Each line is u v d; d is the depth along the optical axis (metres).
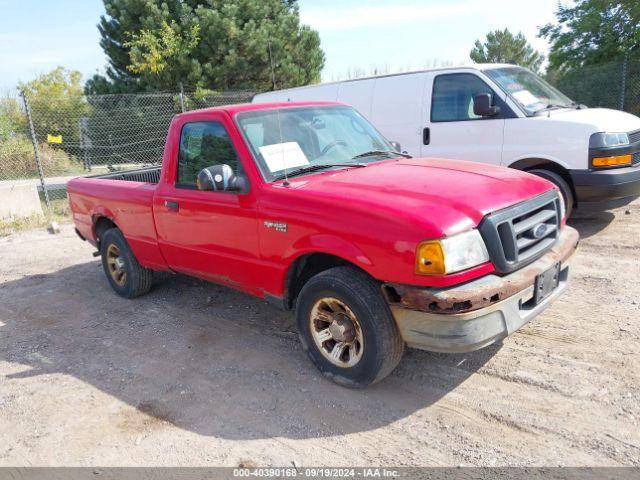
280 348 4.39
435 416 3.32
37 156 11.27
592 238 6.47
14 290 6.62
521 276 3.26
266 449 3.14
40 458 3.25
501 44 25.72
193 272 4.83
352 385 3.61
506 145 6.81
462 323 3.03
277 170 4.01
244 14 19.19
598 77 13.85
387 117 7.97
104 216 5.81
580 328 4.22
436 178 3.70
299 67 20.38
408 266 3.08
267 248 3.88
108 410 3.70
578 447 2.92
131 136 19.00
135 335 4.92
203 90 17.89
